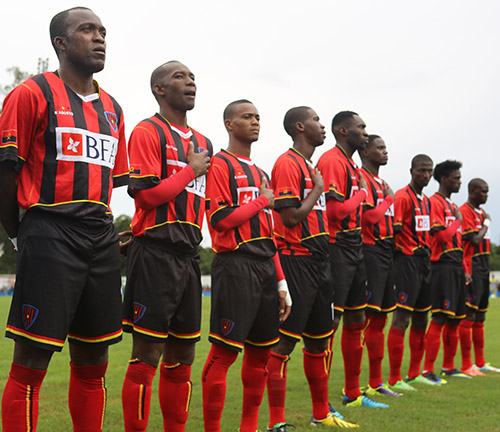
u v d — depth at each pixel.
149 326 3.65
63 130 3.09
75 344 3.23
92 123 3.22
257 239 4.52
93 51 3.23
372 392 6.89
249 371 4.61
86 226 3.11
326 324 5.28
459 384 7.80
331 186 5.81
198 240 3.98
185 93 4.08
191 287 3.93
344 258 5.86
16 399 2.91
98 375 3.29
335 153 6.05
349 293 6.00
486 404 6.31
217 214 4.41
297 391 6.91
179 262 3.81
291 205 5.09
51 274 2.96
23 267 2.97
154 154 3.83
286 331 5.05
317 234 5.26
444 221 8.52
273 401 4.97
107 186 3.26
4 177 2.97
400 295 7.44
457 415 5.74
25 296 2.94
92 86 3.37
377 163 7.09
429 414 5.74
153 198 3.69
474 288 9.23
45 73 3.21
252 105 4.88
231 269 4.41
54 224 3.02
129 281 3.79
